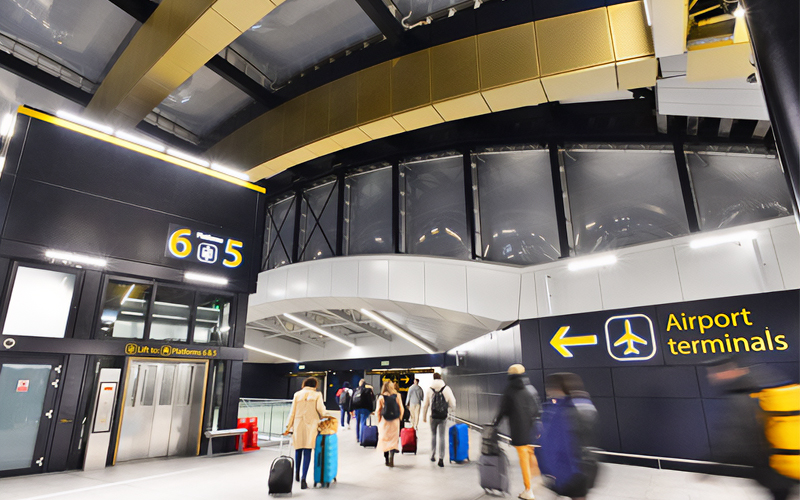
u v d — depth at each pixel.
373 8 11.41
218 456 10.21
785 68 1.11
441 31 12.42
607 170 12.55
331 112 13.88
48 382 8.53
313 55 14.32
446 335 19.44
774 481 3.47
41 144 9.17
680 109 9.55
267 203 21.45
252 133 16.20
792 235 7.81
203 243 11.37
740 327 8.00
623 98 12.20
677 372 8.48
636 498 6.13
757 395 3.69
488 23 11.72
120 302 9.91
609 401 9.23
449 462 9.01
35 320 8.61
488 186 14.65
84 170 9.67
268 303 18.00
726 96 8.66
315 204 19.00
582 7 10.52
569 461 4.32
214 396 10.89
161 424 9.99
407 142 16.27
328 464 6.91
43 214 8.94
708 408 7.98
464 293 12.92
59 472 8.30
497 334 13.44
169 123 17.61
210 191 11.81
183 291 10.95
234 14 10.17
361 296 15.12
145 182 10.60
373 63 13.62
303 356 33.31
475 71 11.38
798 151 1.02
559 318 10.51
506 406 5.99
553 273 11.00
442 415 8.75
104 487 7.10
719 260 8.51
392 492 6.57
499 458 6.33
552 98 11.13
